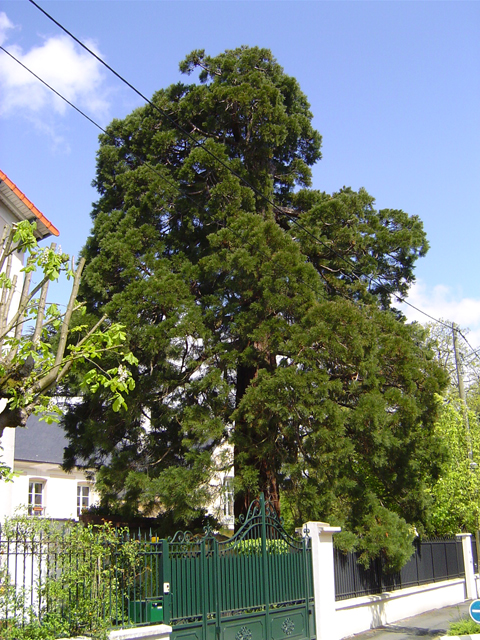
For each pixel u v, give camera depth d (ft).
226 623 34.91
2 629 25.77
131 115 69.31
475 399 116.88
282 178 70.38
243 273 52.39
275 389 47.57
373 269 63.05
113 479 53.47
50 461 82.99
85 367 50.44
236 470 50.85
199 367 54.34
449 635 37.06
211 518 52.70
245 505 52.85
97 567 29.14
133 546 31.01
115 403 26.43
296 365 49.49
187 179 58.90
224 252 54.70
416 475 57.88
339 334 50.06
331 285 62.28
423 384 55.11
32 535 28.02
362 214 64.54
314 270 53.36
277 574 39.29
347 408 53.52
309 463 48.62
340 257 61.05
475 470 60.23
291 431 48.60
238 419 51.34
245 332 52.65
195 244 62.18
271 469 53.06
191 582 33.60
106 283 56.34
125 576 30.58
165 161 65.26
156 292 51.78
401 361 54.80
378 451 51.57
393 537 48.21
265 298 51.29
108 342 27.55
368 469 59.98
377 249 64.03
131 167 67.31
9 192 44.70
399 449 56.24
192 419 50.47
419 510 58.44
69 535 29.01
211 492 49.42
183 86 67.62
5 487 43.16
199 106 64.23
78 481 89.10
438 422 61.26
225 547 36.45
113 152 67.15
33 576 29.91
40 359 26.30
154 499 51.83
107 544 30.12
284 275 51.52
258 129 61.98
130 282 55.01
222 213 57.26
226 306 54.29
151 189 59.21
